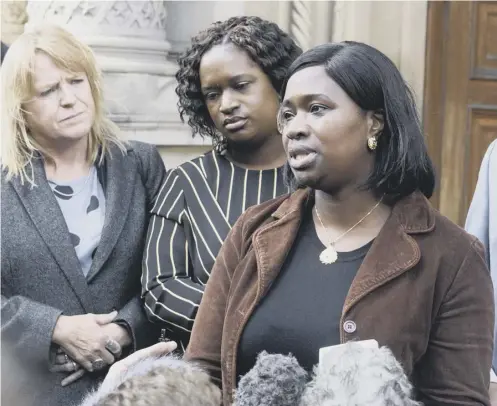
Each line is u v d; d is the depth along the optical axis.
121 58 3.60
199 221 2.20
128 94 3.59
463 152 4.07
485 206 2.31
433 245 1.54
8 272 2.32
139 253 2.40
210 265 2.15
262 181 2.21
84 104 2.40
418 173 1.59
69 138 2.38
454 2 4.02
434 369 1.52
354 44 1.56
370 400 0.98
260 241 1.62
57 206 2.36
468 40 4.04
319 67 1.53
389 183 1.59
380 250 1.54
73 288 2.33
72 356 2.30
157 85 3.68
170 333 2.35
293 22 3.90
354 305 1.50
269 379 1.11
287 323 1.54
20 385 2.29
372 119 1.55
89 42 3.52
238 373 1.58
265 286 1.58
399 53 3.98
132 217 2.41
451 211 4.09
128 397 1.03
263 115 2.18
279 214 1.66
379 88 1.53
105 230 2.37
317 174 1.53
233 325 1.59
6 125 2.38
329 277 1.56
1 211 2.33
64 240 2.34
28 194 2.36
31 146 2.40
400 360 1.47
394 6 3.95
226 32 2.19
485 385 1.51
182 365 1.10
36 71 2.36
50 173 2.42
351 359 1.02
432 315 1.52
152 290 2.20
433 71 4.03
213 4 3.87
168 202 2.27
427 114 4.04
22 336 2.29
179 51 3.86
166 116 3.69
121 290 2.38
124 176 2.46
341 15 3.90
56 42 2.39
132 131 3.62
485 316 1.53
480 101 4.07
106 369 2.34
